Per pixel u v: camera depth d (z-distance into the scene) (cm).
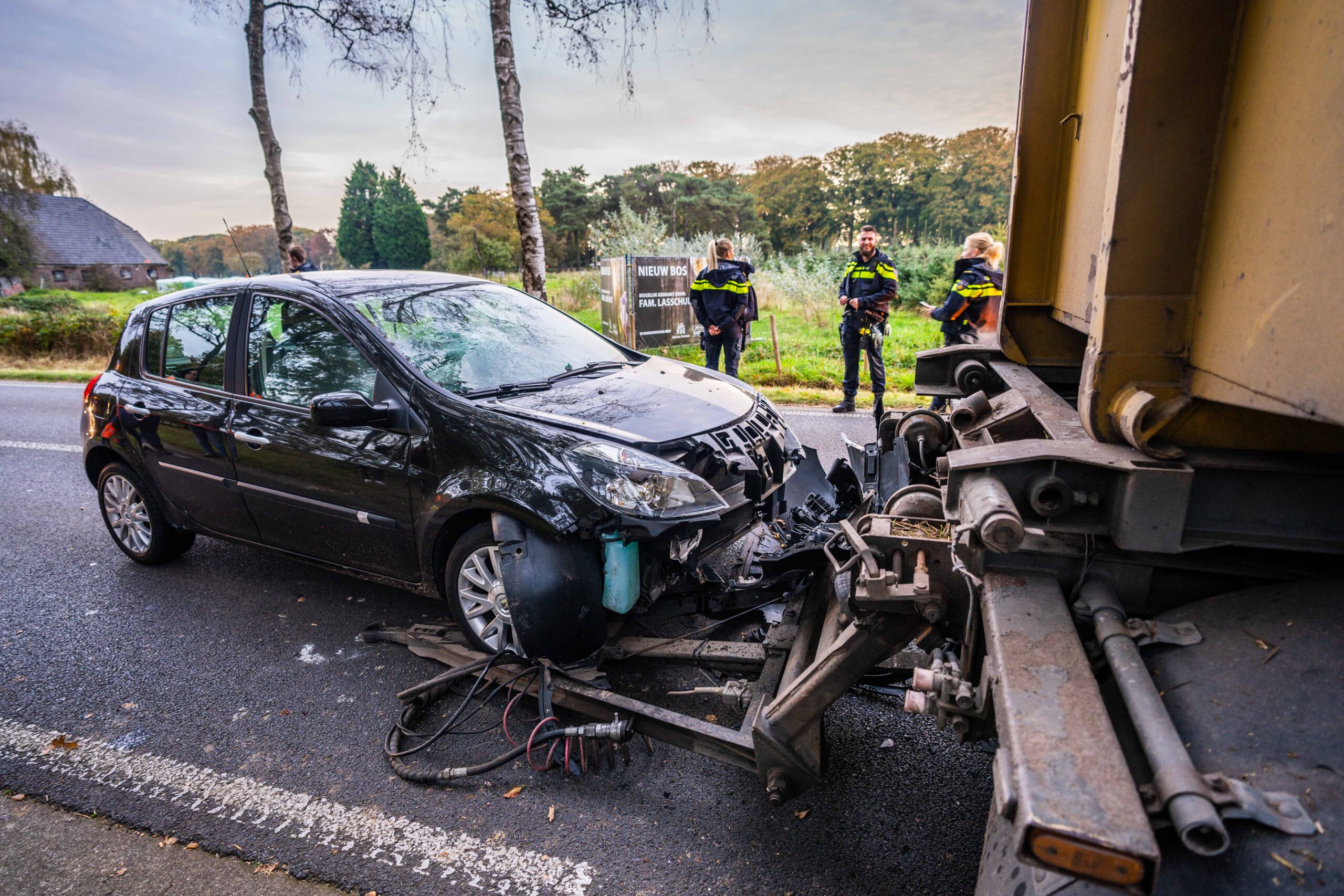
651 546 283
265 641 361
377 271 422
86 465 461
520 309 420
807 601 288
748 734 235
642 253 1858
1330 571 148
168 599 408
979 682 179
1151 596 158
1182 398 142
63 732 294
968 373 314
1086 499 147
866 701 296
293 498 359
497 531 285
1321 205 102
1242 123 125
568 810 245
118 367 445
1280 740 119
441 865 223
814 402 877
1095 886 120
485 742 281
